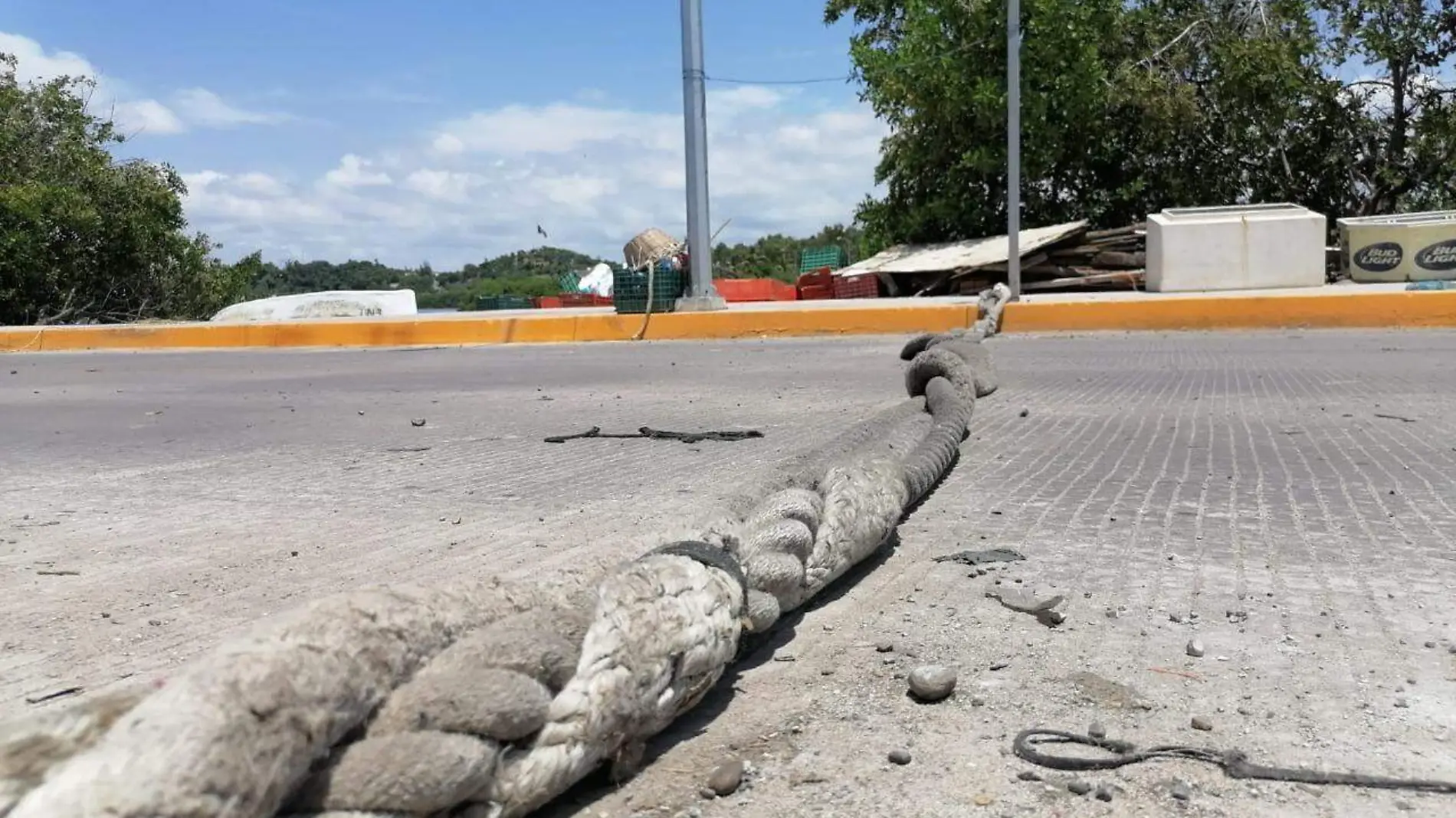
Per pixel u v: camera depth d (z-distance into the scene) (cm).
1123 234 1875
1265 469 471
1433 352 943
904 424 511
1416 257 1458
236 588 321
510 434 633
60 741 122
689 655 197
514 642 165
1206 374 832
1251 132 2305
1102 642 265
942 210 2288
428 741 146
